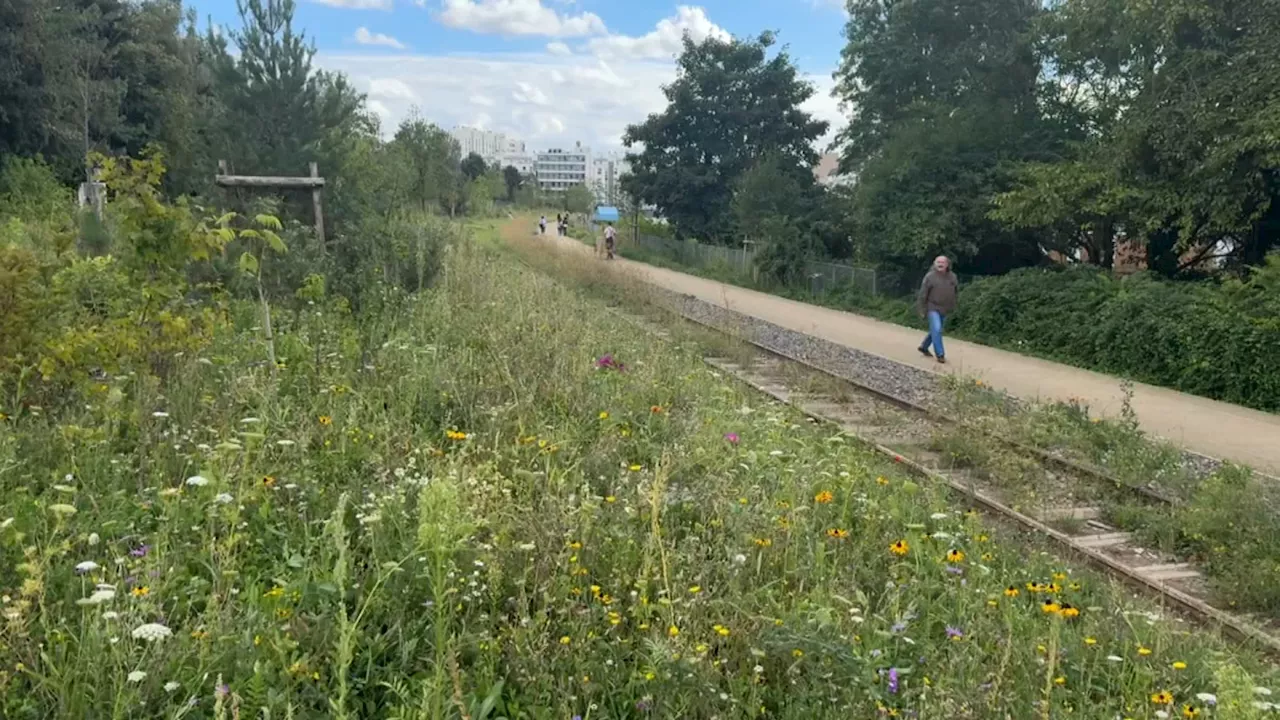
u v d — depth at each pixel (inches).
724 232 1742.1
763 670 163.0
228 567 170.4
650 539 193.3
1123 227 854.5
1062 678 168.7
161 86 1638.8
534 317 498.6
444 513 160.6
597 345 471.8
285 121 597.0
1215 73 693.3
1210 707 165.2
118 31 1581.0
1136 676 176.4
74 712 128.8
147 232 327.3
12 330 269.4
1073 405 449.1
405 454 258.8
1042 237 971.3
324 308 473.7
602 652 162.7
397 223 660.1
